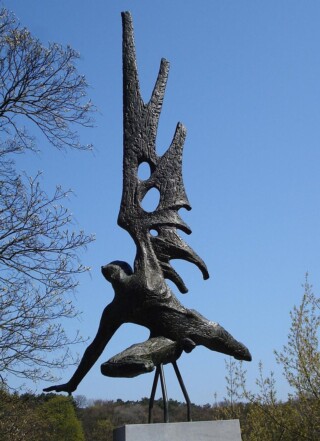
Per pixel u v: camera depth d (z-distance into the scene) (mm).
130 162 8820
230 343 8250
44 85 12805
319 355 15969
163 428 7473
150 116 9031
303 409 16156
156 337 7957
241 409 19266
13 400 15352
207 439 7523
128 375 7574
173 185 8781
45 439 33531
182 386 8016
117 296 8203
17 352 11789
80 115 13391
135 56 9289
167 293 8062
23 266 12117
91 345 8352
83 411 54281
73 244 12477
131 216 8570
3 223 12125
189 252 8492
